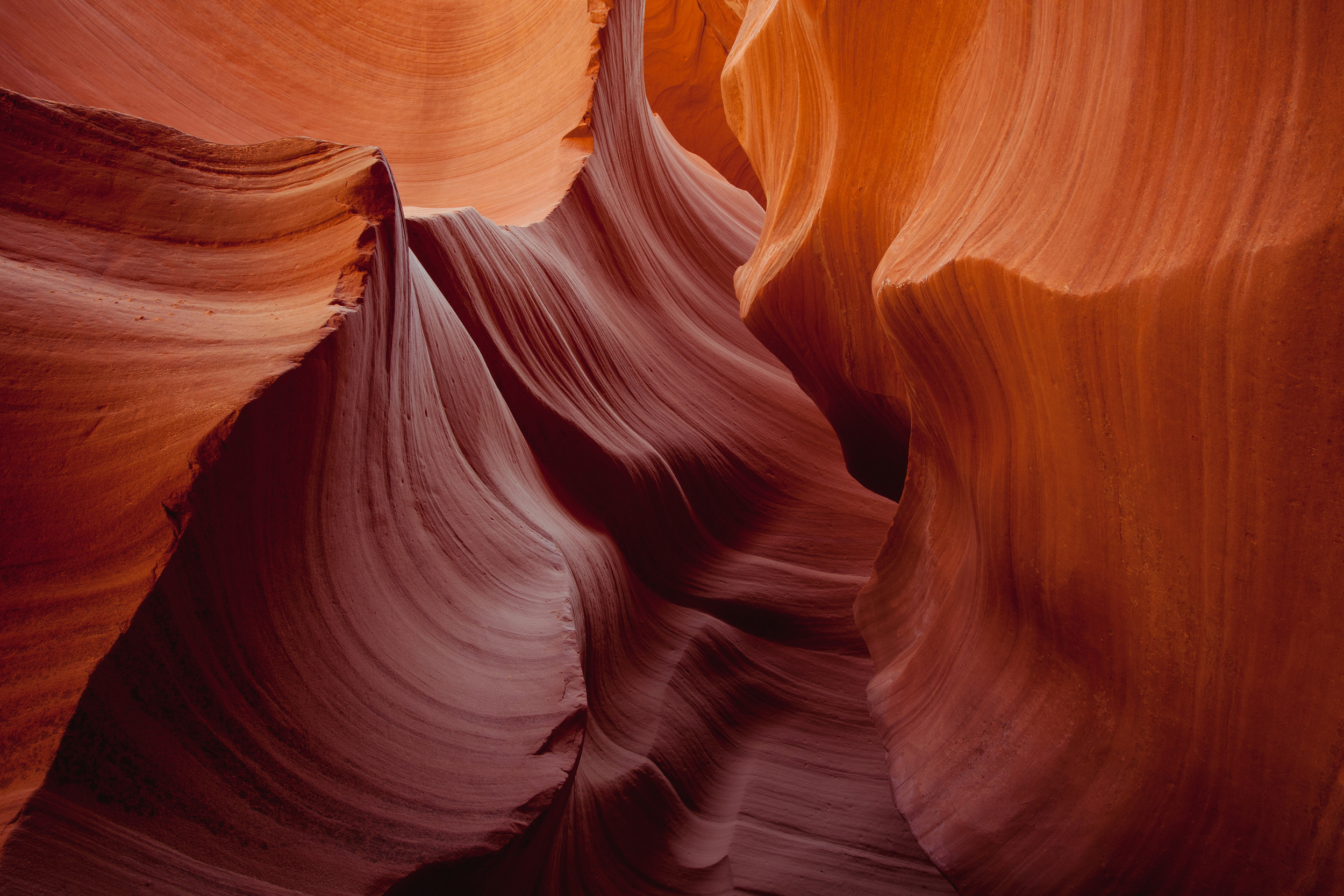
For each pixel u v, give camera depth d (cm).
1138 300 160
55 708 156
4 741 154
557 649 310
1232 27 147
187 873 165
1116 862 198
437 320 367
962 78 304
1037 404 212
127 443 182
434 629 271
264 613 203
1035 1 233
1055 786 223
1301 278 125
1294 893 154
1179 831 184
